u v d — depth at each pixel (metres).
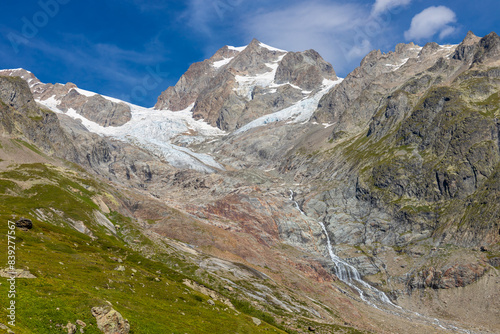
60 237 130.88
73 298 76.88
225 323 102.44
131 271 117.38
